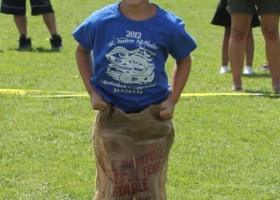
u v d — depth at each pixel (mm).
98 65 5871
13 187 7809
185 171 8297
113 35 5789
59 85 12961
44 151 9016
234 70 12672
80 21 23297
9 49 17672
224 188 7785
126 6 5828
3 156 8812
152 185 6055
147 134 5965
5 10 17875
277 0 12242
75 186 7852
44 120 10438
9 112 10852
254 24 14289
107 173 6035
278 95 12195
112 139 5934
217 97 11992
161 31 5789
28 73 14094
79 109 11102
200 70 14758
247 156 8875
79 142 9422
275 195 7629
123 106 5922
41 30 21344
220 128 10102
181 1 28078
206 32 21078
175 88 6008
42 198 7512
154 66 5824
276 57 12508
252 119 10617
